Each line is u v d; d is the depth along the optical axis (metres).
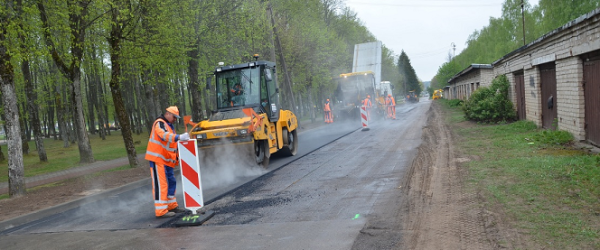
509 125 15.02
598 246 3.84
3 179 14.23
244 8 19.06
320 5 40.28
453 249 4.09
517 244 4.04
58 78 26.73
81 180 11.55
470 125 17.12
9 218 7.38
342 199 6.65
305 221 5.61
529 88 14.65
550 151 8.97
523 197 5.58
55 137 47.38
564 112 10.88
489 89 18.64
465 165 8.30
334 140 16.39
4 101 9.73
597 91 8.95
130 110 40.66
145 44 13.67
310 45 31.86
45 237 6.11
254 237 5.12
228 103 11.75
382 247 4.35
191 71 18.30
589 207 4.95
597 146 9.04
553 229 4.33
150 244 5.25
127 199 8.48
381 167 9.28
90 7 12.63
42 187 11.01
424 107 44.00
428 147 11.66
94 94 38.94
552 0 27.56
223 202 7.23
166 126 6.70
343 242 4.62
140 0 12.85
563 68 10.82
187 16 15.07
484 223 4.74
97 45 14.38
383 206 5.98
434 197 6.15
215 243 5.03
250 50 23.05
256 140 10.38
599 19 8.05
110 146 27.72
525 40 31.39
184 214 6.66
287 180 8.75
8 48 9.66
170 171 6.83
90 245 5.45
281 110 12.84
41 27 11.51
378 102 28.55
